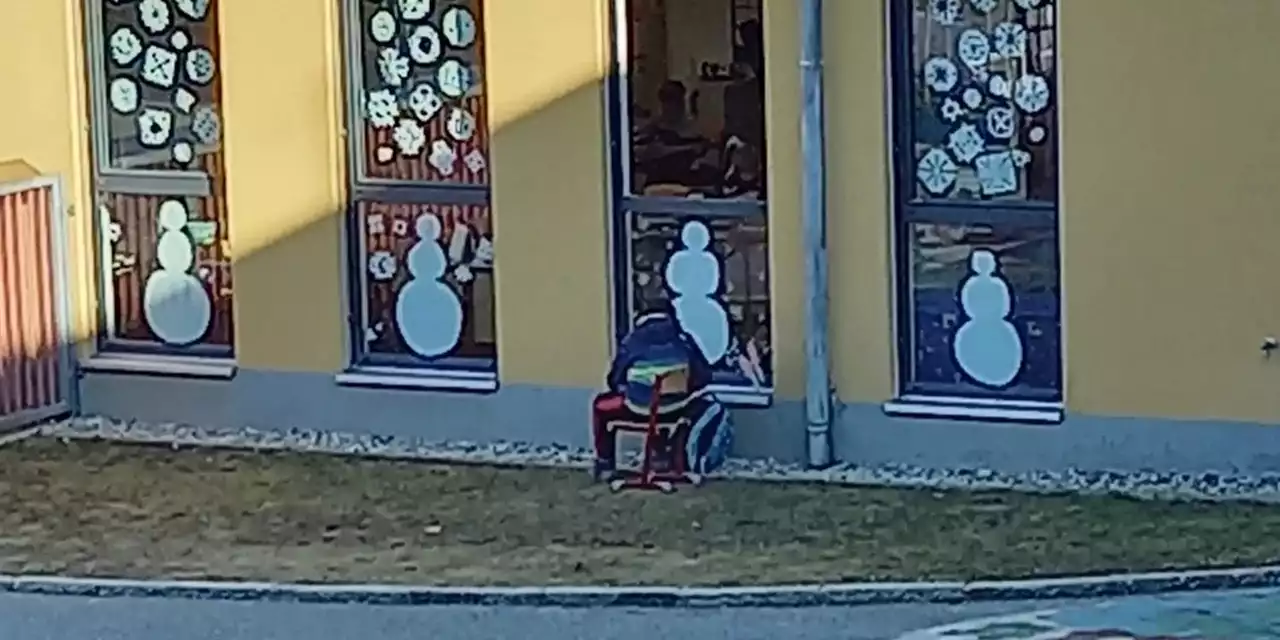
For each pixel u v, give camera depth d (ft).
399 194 59.31
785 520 52.19
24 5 61.57
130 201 61.77
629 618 46.26
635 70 56.85
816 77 54.90
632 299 57.57
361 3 59.16
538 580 48.57
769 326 56.44
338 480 56.44
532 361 58.03
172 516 54.08
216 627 46.39
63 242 61.62
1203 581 47.32
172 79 61.16
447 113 58.75
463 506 54.13
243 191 60.03
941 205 55.11
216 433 60.70
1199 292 53.11
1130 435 53.93
